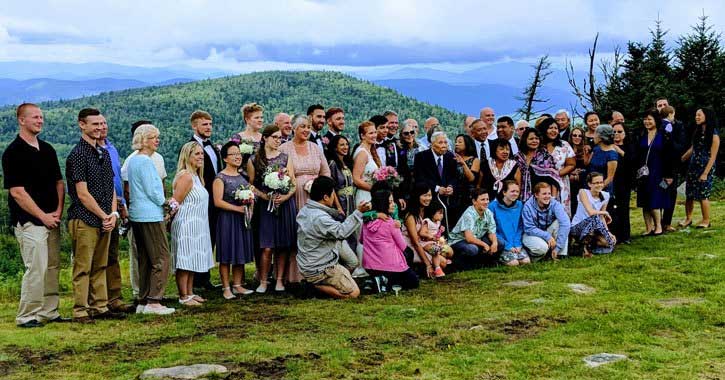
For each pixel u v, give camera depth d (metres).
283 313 7.29
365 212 8.35
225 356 5.61
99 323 7.01
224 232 8.20
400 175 9.72
